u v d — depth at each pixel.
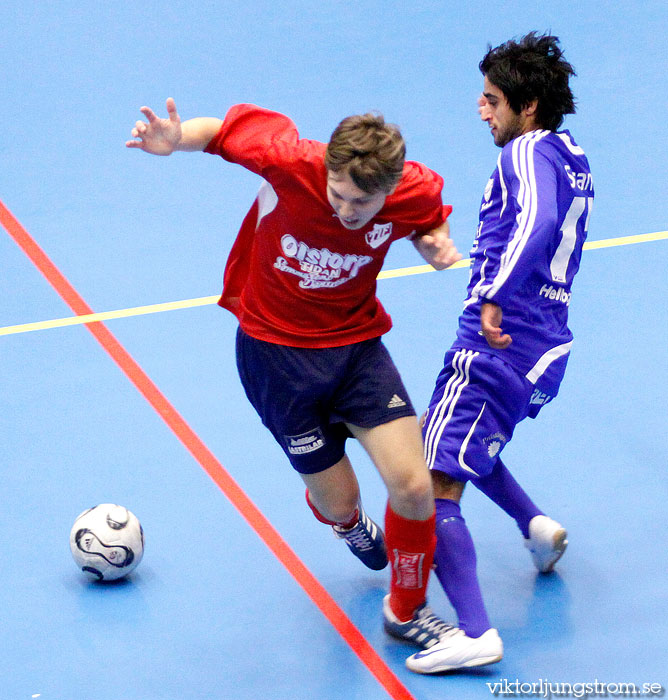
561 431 17.69
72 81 29.61
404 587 13.25
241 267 13.26
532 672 13.15
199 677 13.02
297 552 15.30
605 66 30.52
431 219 12.27
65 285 21.66
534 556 14.76
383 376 12.63
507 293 12.78
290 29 32.59
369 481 16.70
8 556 14.88
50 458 16.89
